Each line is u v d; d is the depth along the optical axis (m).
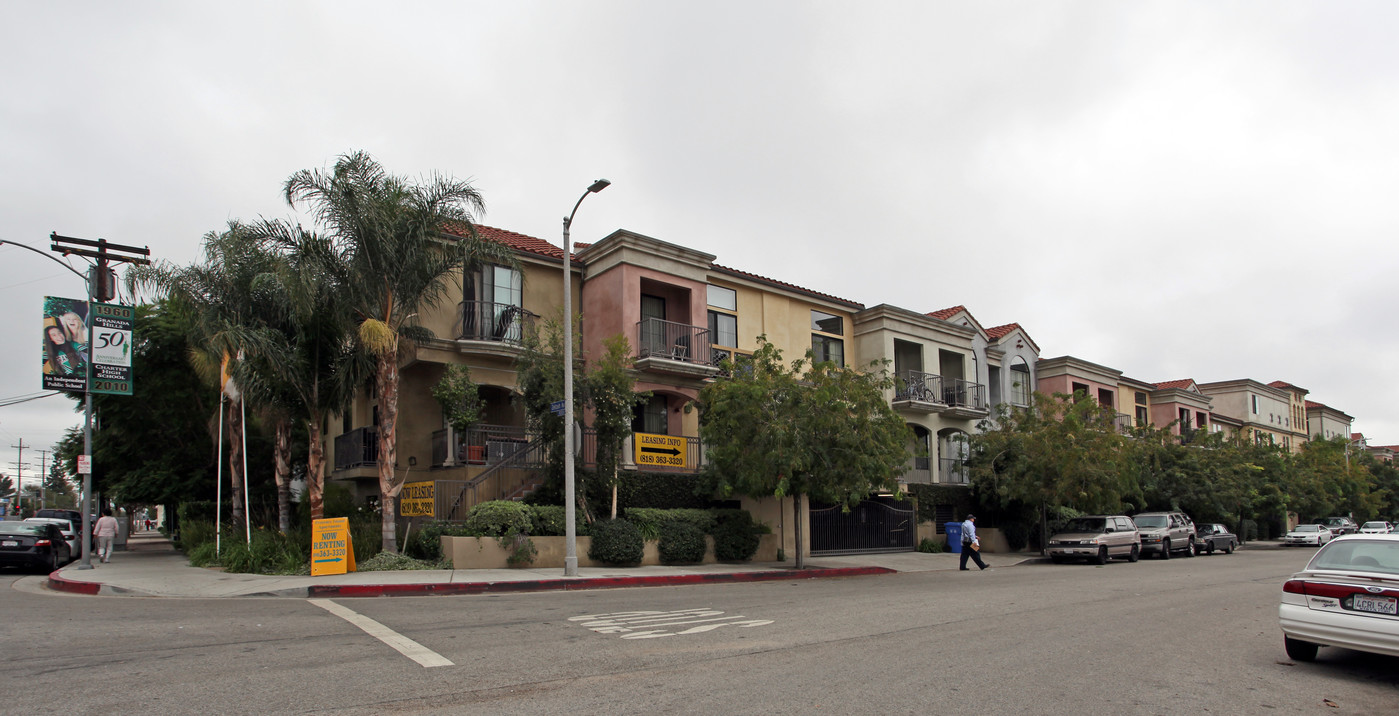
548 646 8.70
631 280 22.53
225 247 17.03
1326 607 8.26
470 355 20.78
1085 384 39.84
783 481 19.08
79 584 14.62
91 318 18.53
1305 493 44.81
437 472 20.81
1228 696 7.14
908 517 28.16
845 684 7.21
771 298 27.06
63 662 7.57
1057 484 26.72
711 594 14.66
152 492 24.95
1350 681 7.83
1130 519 27.44
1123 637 10.18
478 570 16.67
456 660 7.85
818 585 17.08
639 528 19.56
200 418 25.98
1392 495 57.84
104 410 25.17
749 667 7.84
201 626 9.72
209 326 16.94
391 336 16.34
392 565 16.41
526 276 20.94
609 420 19.41
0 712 5.87
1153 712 6.54
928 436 31.30
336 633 9.29
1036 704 6.69
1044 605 13.45
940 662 8.30
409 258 16.72
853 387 20.02
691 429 24.61
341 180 16.48
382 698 6.36
